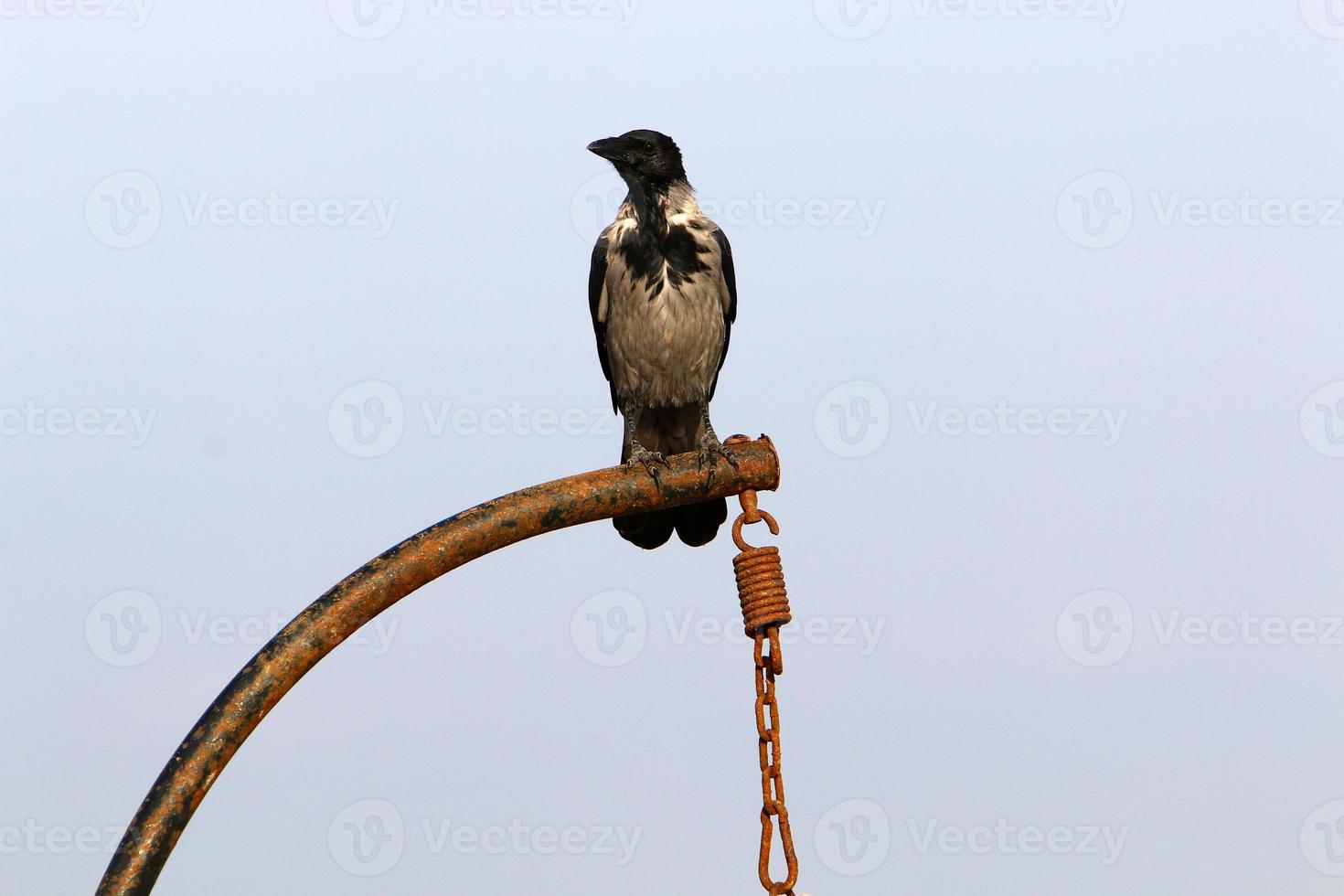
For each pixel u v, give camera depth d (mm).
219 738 7969
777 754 9000
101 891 7543
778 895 8781
